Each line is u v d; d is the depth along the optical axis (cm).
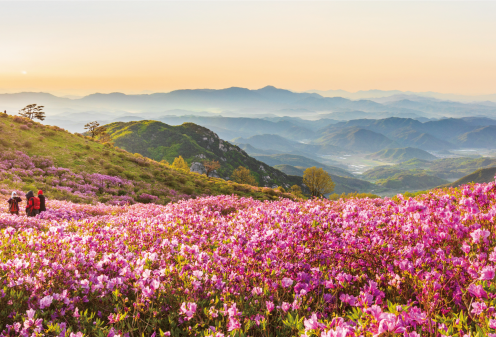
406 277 368
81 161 4441
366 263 423
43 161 4000
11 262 520
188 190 4647
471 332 269
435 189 1158
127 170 4788
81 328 359
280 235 509
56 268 474
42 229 1227
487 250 367
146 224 848
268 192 5672
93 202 2992
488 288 346
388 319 233
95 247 608
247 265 451
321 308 364
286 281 388
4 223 1211
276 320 367
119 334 325
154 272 453
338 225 570
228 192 5109
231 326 310
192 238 650
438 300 315
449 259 371
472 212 482
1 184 2830
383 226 589
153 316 373
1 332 351
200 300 409
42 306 382
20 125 5016
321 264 461
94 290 431
